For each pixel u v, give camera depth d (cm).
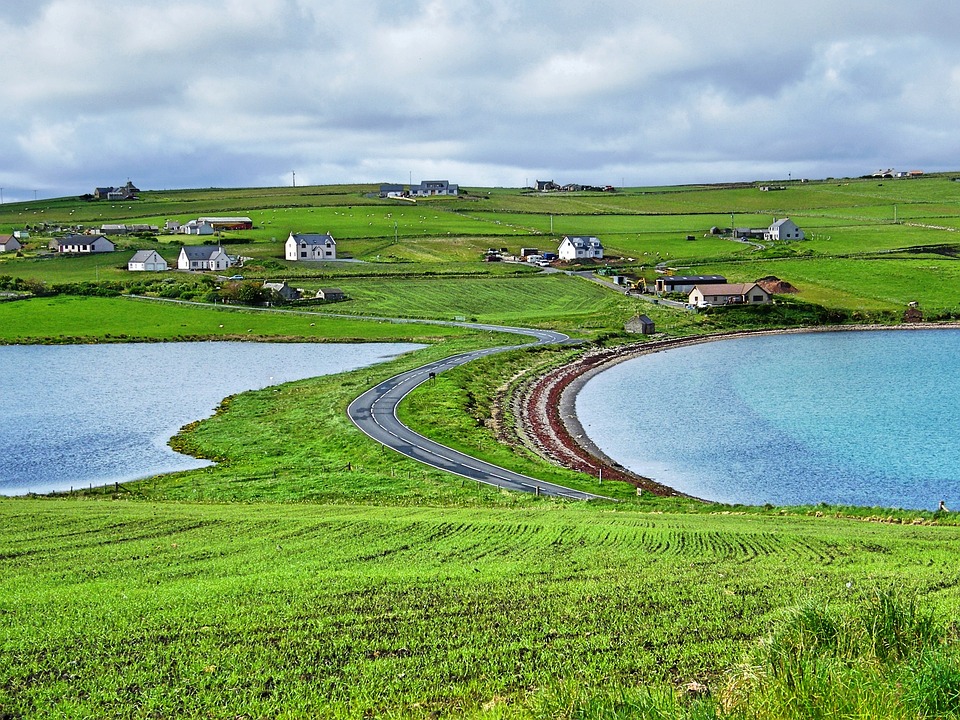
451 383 11100
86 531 4925
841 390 11462
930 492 7094
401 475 7181
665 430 9450
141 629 3086
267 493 6619
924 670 1888
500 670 2647
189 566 4062
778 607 3177
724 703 1992
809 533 4797
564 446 8819
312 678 2638
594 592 3450
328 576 3778
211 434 8994
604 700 2122
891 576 3609
